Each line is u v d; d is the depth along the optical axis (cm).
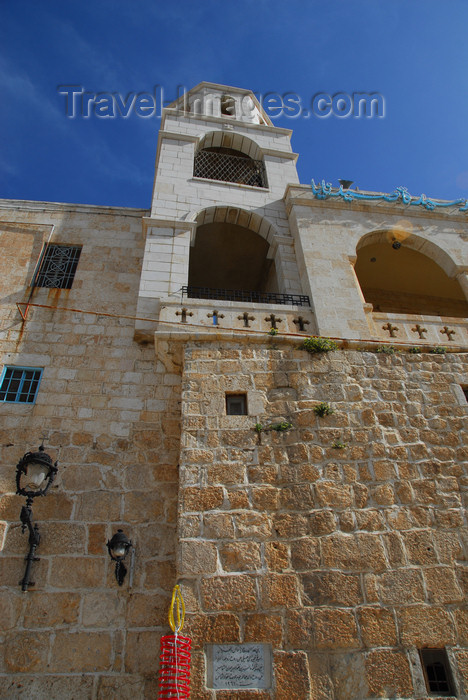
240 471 737
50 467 734
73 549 744
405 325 1024
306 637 607
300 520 697
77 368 964
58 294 1105
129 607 704
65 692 633
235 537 675
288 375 863
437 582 665
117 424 891
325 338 923
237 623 610
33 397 921
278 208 1296
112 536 763
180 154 1370
